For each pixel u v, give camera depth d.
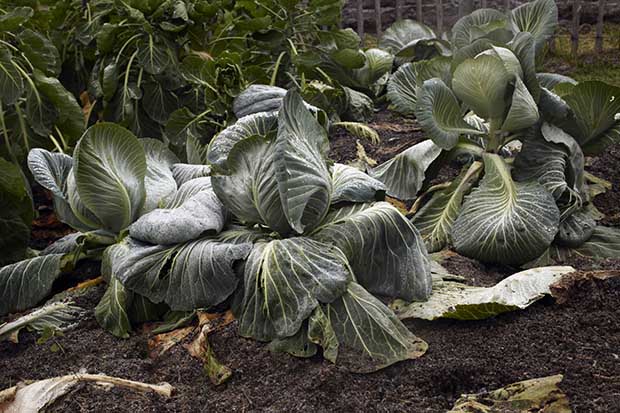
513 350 2.31
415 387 2.24
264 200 2.41
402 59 4.05
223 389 2.29
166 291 2.42
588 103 2.81
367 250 2.44
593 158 3.30
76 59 3.73
